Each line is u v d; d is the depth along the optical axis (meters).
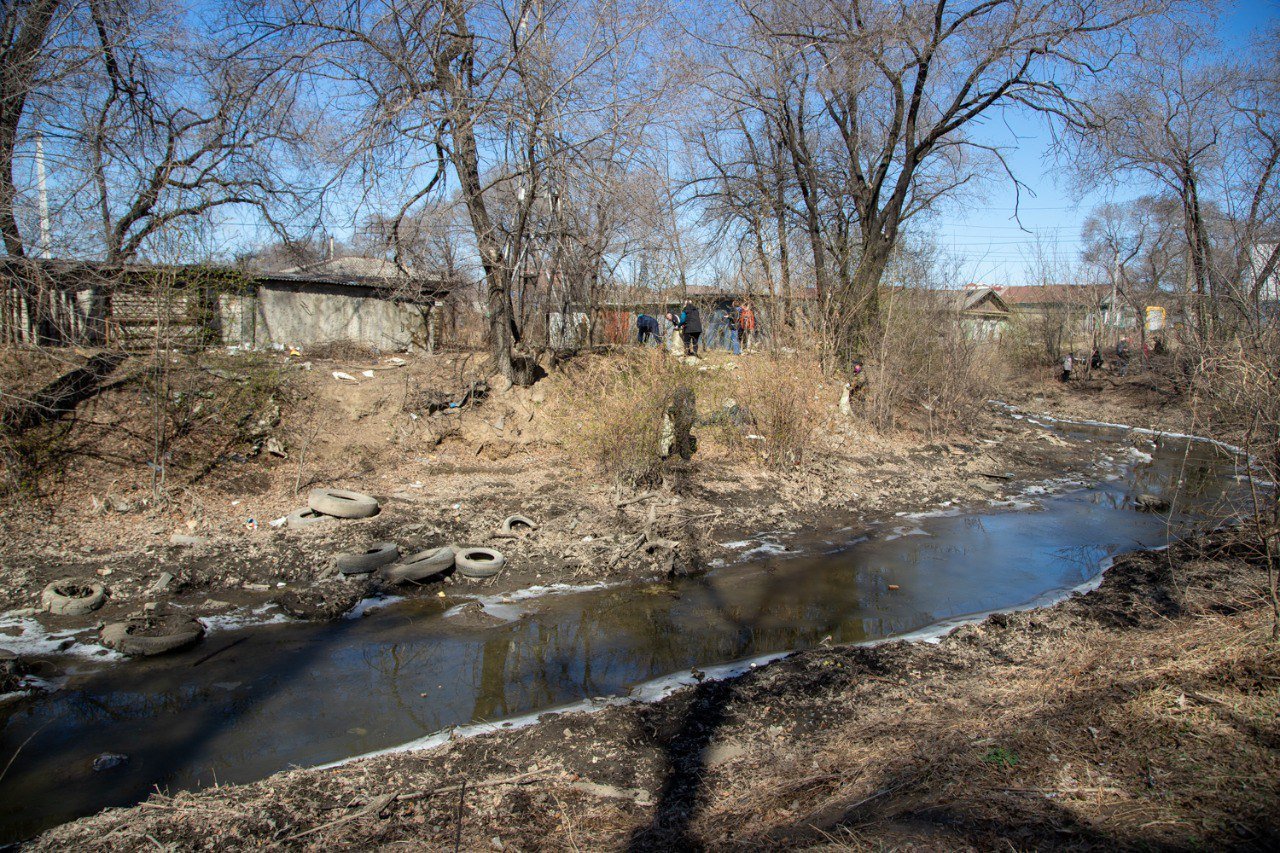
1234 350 6.52
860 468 14.82
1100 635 6.64
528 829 4.01
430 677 6.32
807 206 22.20
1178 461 18.78
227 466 10.76
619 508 10.78
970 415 19.73
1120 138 19.95
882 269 19.86
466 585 8.45
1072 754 4.16
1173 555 9.52
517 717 5.59
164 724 5.41
